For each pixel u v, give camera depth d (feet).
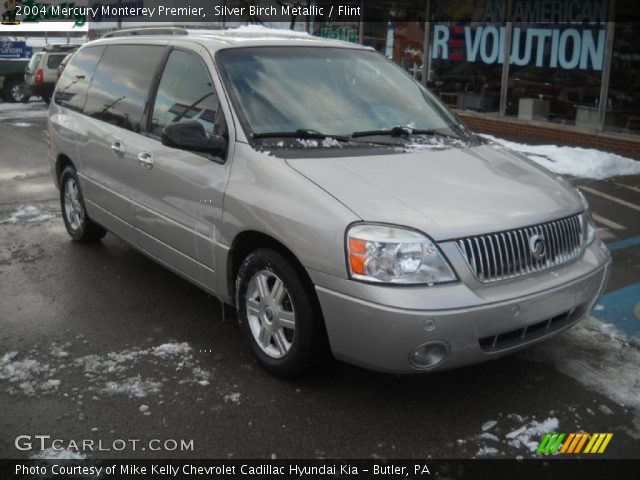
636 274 18.49
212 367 12.96
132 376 12.57
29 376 12.49
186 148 12.78
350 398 11.95
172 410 11.46
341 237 10.64
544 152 35.24
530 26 40.78
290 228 11.27
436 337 10.29
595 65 37.45
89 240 20.48
